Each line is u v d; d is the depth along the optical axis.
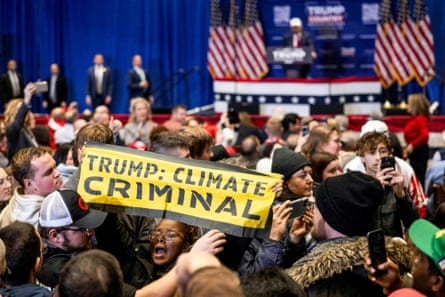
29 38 21.84
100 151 4.96
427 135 14.13
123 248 5.21
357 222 4.38
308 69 18.95
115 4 21.66
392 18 19.55
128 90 21.69
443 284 3.64
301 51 18.69
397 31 19.47
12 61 20.52
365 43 19.80
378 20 19.61
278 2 20.08
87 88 20.77
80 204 4.91
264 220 4.76
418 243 3.68
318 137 8.52
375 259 4.02
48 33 21.83
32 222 5.77
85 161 4.95
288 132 13.73
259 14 20.22
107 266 3.73
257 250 4.99
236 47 20.30
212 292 2.74
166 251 5.00
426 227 3.75
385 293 4.18
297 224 4.94
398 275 4.04
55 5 21.81
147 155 4.94
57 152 8.17
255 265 4.76
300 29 19.05
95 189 4.91
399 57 19.42
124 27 21.67
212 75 20.31
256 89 18.95
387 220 6.06
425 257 3.67
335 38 19.88
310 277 4.18
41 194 5.86
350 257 4.20
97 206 4.89
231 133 13.59
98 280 3.67
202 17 21.33
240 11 20.27
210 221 4.79
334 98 18.52
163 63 21.59
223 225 4.77
